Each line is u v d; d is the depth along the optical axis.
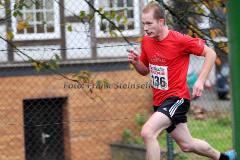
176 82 15.83
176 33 15.90
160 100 16.09
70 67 27.77
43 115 27.83
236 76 13.80
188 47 15.75
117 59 28.55
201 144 16.39
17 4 18.69
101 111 29.58
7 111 23.69
